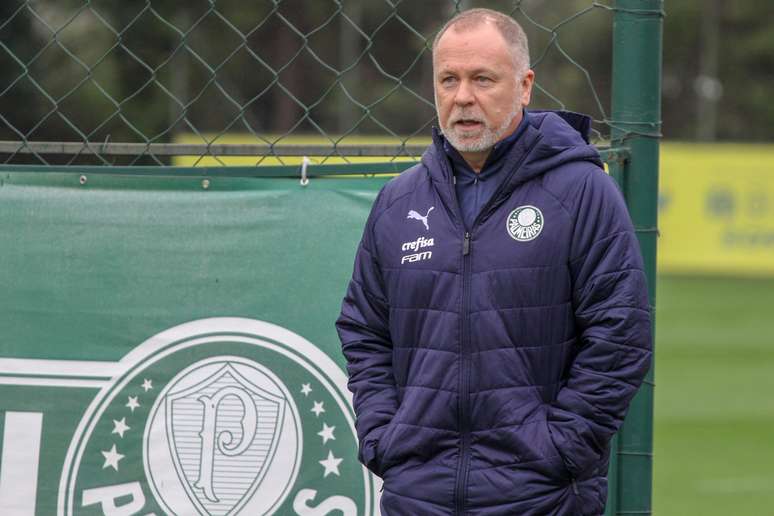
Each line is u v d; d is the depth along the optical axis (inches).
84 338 492.4
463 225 408.2
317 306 487.8
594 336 393.1
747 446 1422.2
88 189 495.5
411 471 406.3
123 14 3307.1
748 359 2117.4
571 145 407.8
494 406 397.1
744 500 1160.2
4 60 2539.4
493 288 398.9
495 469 397.7
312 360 487.2
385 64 5049.2
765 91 5900.6
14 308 493.7
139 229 493.0
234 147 495.2
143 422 489.7
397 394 422.3
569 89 4119.1
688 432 1504.7
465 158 415.5
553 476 393.1
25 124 2632.9
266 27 4704.7
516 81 406.6
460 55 402.6
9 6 2519.7
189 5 4079.7
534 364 398.9
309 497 484.4
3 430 491.5
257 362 488.4
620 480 468.8
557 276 398.9
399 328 414.9
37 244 494.3
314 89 4805.6
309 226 489.7
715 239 3408.0
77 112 3038.9
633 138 464.4
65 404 491.8
